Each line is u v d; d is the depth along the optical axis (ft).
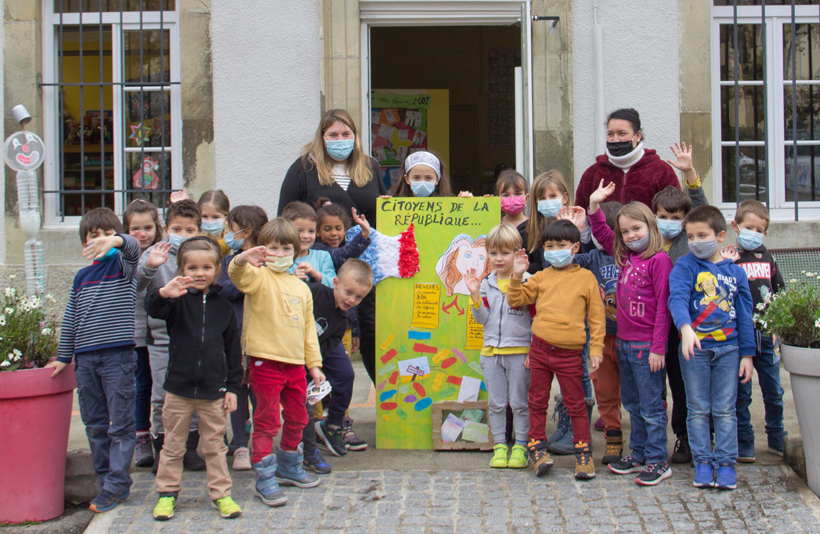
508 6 20.13
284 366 11.59
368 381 18.42
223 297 12.08
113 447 11.32
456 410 13.65
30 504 11.23
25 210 14.42
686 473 12.27
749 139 21.11
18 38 20.29
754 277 13.00
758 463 12.52
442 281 13.76
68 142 20.95
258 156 20.13
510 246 12.64
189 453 12.94
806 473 11.68
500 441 12.88
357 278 12.34
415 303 13.79
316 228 13.44
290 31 20.02
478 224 13.78
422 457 13.33
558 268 12.35
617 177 14.79
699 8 19.90
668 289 11.82
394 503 11.39
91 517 11.46
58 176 20.93
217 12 19.94
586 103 20.06
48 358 11.68
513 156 33.83
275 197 20.18
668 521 10.66
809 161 21.35
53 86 20.84
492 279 13.00
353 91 19.85
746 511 10.89
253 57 20.03
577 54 19.99
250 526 10.75
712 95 20.92
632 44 19.98
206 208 13.44
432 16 20.18
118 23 20.88
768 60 21.02
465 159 34.06
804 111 21.33
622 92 20.04
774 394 12.94
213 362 10.98
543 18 19.66
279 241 11.48
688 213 11.93
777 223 20.02
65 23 20.81
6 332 11.23
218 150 20.12
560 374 12.09
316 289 12.60
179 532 10.61
